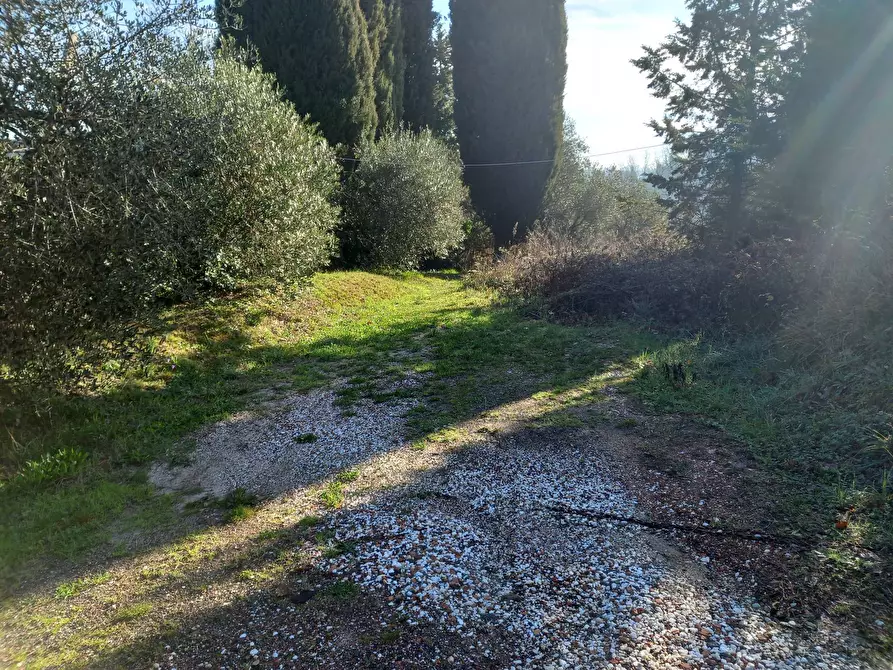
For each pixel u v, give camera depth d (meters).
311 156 11.45
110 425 5.47
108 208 4.71
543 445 4.69
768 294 7.21
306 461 4.71
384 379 7.11
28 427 5.09
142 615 2.80
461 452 4.66
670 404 5.42
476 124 22.16
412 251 20.66
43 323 4.63
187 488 4.34
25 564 3.34
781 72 9.62
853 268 6.15
